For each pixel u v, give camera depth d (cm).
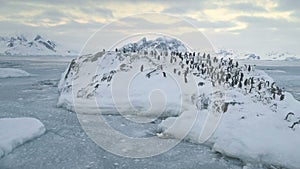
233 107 805
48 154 635
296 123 713
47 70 3603
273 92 986
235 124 713
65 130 800
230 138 658
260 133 654
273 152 595
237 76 1091
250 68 1312
